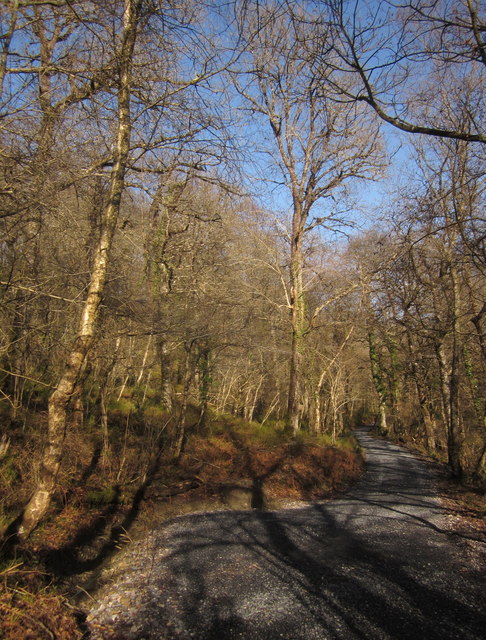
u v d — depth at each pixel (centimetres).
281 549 755
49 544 677
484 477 1349
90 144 727
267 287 2091
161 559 691
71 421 1015
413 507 1102
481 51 571
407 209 1269
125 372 1364
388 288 1852
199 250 1433
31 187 604
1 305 663
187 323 944
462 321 1420
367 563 695
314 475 1330
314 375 2264
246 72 774
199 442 1377
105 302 795
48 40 764
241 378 2353
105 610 525
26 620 438
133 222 970
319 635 475
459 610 543
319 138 1997
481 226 955
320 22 572
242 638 468
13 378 1011
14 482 773
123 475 996
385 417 3428
